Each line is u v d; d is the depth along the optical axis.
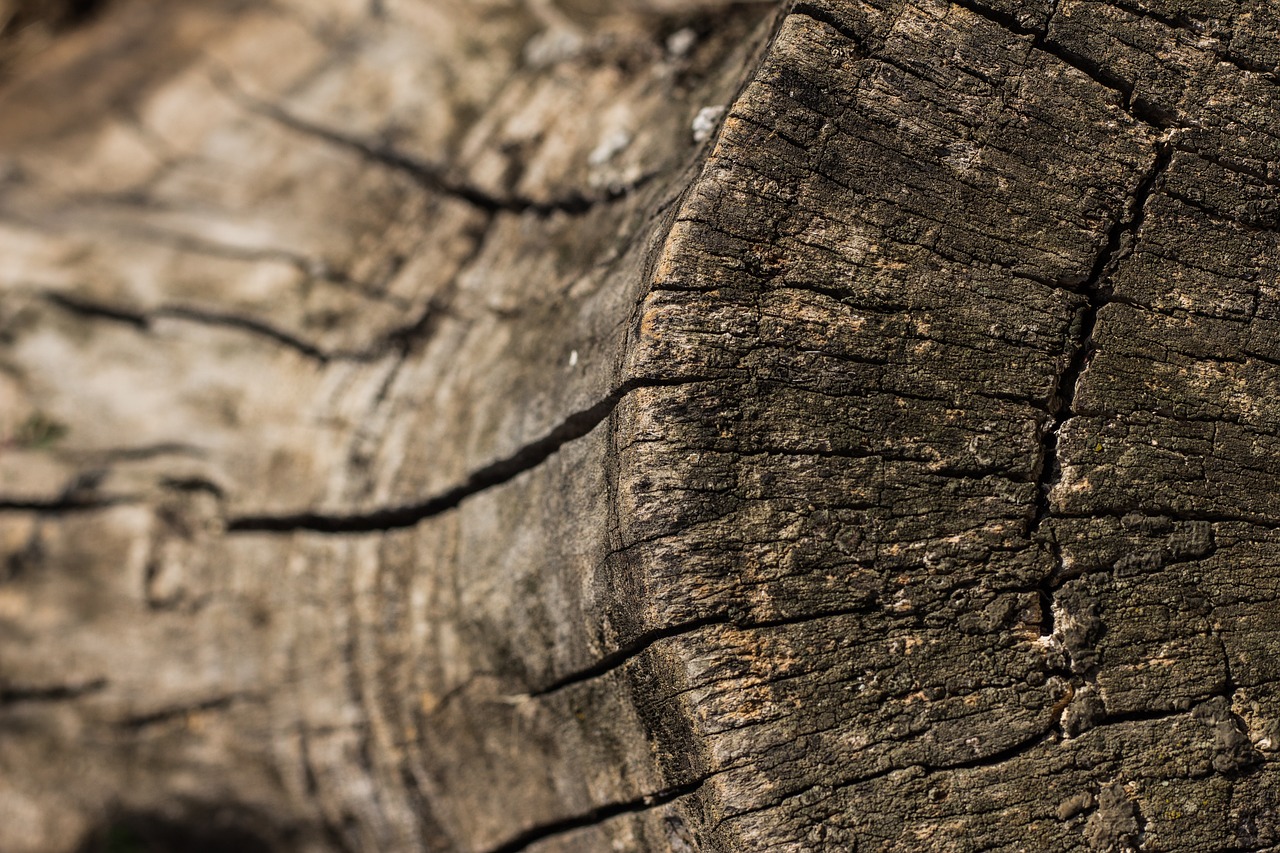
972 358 0.51
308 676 0.60
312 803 0.61
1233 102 0.52
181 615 0.63
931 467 0.51
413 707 0.57
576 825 0.54
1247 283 0.52
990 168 0.51
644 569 0.50
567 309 0.55
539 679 0.54
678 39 0.60
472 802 0.57
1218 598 0.51
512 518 0.55
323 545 0.60
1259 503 0.51
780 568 0.50
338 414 0.61
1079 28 0.52
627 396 0.51
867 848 0.50
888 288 0.51
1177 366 0.51
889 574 0.50
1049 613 0.51
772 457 0.51
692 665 0.50
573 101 0.62
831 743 0.50
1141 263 0.52
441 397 0.59
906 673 0.50
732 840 0.50
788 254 0.51
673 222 0.51
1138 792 0.50
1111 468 0.51
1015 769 0.50
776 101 0.51
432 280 0.62
